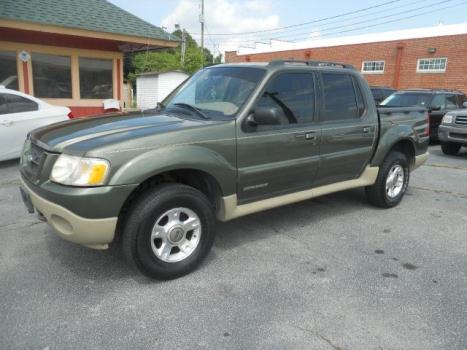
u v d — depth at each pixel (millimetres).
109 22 11453
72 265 3674
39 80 11219
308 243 4305
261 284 3420
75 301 3107
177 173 3529
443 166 8844
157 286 3352
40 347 2586
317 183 4574
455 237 4590
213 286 3373
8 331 2730
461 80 22047
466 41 21625
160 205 3232
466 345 2699
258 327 2838
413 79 24234
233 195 3771
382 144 5141
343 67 4855
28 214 4934
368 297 3254
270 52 33281
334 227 4797
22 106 7492
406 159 5625
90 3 11828
